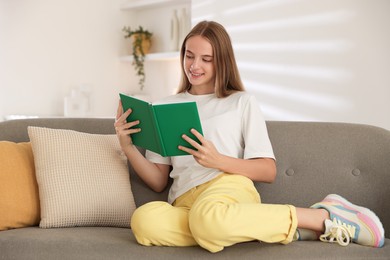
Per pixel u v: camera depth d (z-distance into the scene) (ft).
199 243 6.23
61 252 6.19
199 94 8.01
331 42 13.58
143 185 8.09
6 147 7.50
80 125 8.34
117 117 7.55
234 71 7.91
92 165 7.55
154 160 7.97
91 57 19.17
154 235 6.33
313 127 8.02
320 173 7.72
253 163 7.25
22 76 17.90
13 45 17.71
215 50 7.70
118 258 6.10
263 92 14.96
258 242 6.46
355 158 7.68
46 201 7.20
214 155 6.88
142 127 7.08
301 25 14.12
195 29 7.84
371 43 12.92
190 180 7.38
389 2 12.64
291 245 6.31
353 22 13.21
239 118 7.59
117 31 19.69
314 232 6.69
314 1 13.85
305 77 14.05
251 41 15.23
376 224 6.46
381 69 12.78
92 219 7.36
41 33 18.21
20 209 7.21
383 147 7.61
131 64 20.04
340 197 6.87
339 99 13.50
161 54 18.44
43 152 7.44
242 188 7.02
